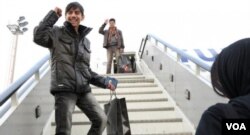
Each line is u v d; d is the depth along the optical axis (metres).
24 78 2.24
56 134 2.06
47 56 3.26
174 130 3.25
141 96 4.42
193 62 3.06
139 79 5.48
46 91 3.29
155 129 3.28
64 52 2.17
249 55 0.74
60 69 2.14
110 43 6.33
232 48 0.78
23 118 2.35
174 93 4.01
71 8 2.23
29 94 2.56
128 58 8.04
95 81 2.47
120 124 2.39
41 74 3.19
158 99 4.24
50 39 2.13
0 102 1.77
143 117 3.58
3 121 1.90
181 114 3.55
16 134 2.15
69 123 2.09
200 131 0.70
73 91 2.16
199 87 2.90
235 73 0.75
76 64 2.21
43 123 3.07
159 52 5.27
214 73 0.82
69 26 2.23
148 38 6.73
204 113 0.74
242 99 0.71
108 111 2.46
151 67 6.27
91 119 2.26
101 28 6.37
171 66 4.23
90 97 2.31
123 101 2.49
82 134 3.24
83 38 2.35
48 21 2.08
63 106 2.09
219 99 2.32
